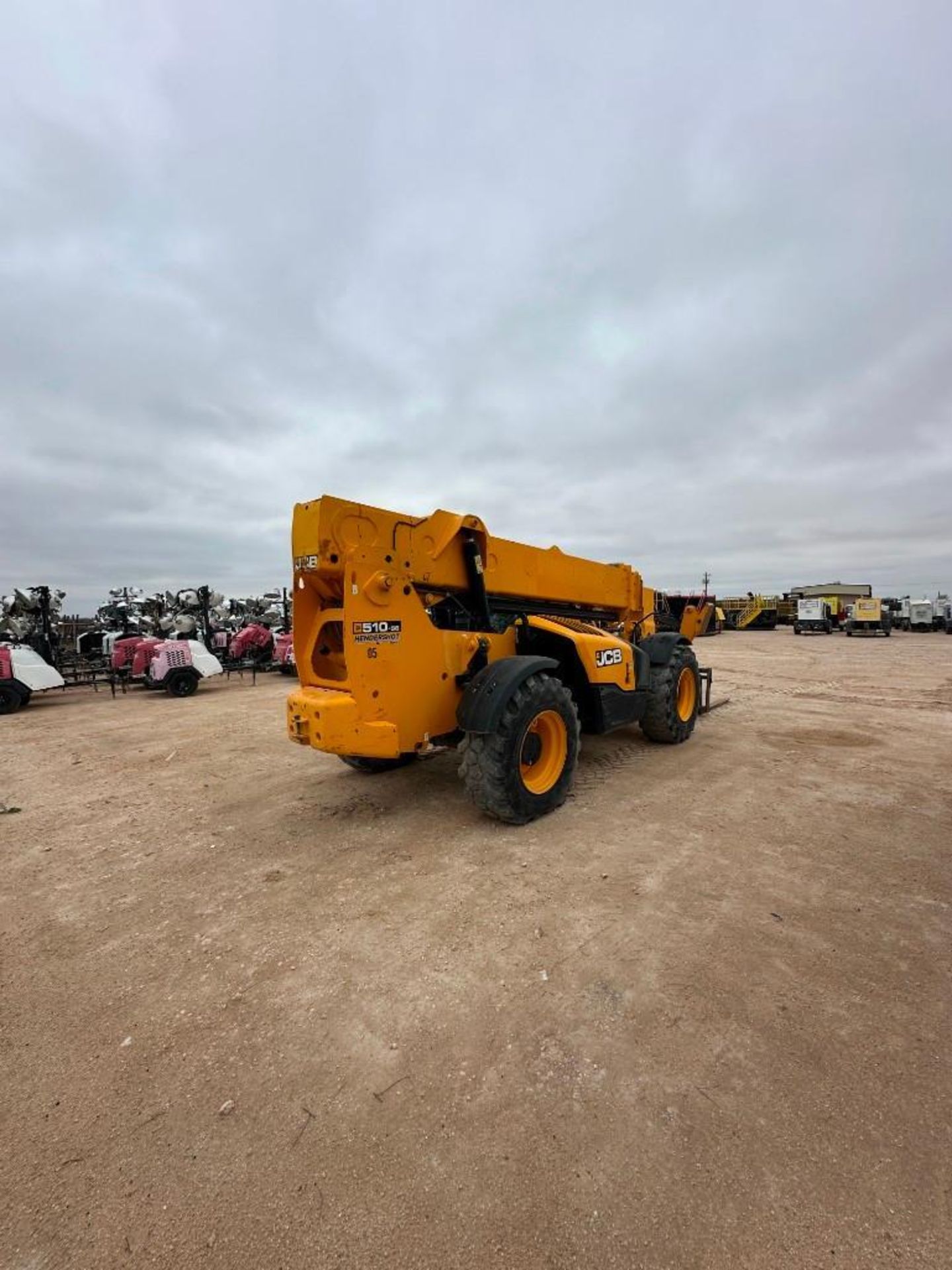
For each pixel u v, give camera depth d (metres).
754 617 47.69
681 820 4.07
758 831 3.83
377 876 3.34
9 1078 1.94
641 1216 1.43
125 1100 1.84
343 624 3.91
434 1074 1.90
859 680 12.20
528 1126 1.69
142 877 3.46
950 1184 1.48
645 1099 1.77
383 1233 1.42
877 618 33.19
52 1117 1.78
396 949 2.61
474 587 4.71
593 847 3.64
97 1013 2.26
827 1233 1.38
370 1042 2.05
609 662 5.19
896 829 3.84
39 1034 2.15
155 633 14.24
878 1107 1.72
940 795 4.53
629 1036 2.03
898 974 2.34
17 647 10.79
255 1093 1.85
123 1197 1.53
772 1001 2.19
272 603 18.11
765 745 6.23
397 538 4.16
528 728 4.07
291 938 2.74
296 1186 1.54
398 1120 1.73
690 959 2.46
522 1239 1.39
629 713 5.50
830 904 2.90
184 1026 2.17
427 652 4.11
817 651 21.53
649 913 2.84
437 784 5.08
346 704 3.74
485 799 3.87
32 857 3.81
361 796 4.80
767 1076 1.84
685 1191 1.49
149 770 5.98
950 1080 1.81
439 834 3.94
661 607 8.47
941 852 3.49
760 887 3.08
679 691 6.45
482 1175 1.55
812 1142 1.61
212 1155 1.64
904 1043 1.97
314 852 3.73
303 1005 2.26
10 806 4.88
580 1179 1.53
